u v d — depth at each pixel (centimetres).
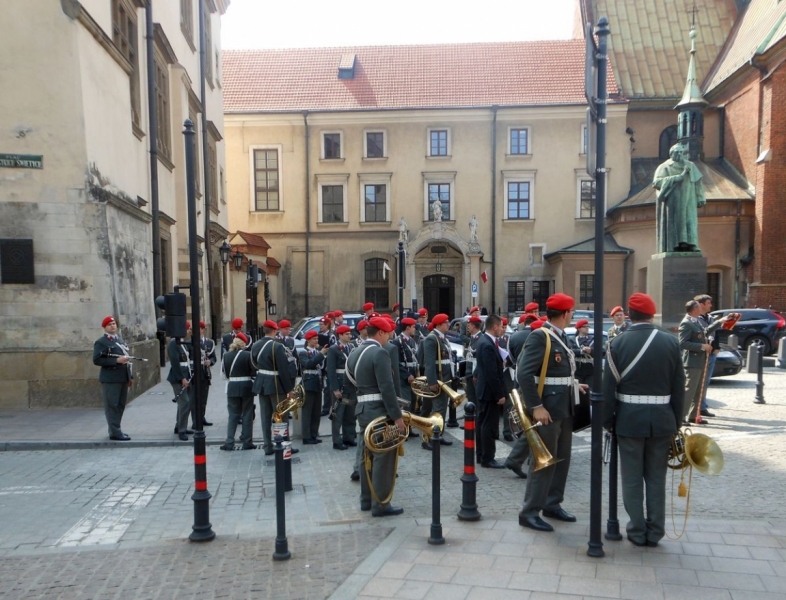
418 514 592
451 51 3666
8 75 1151
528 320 946
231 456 875
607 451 705
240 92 3472
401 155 3344
